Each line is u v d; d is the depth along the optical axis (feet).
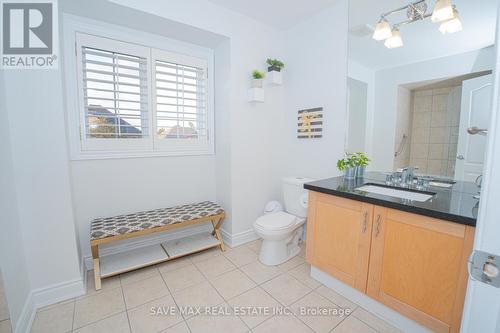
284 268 7.07
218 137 8.77
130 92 7.23
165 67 7.82
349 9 6.93
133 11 6.11
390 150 6.41
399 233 4.55
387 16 6.19
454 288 3.91
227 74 7.94
